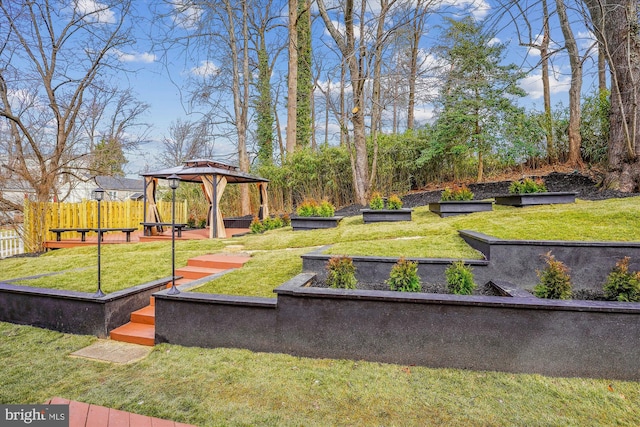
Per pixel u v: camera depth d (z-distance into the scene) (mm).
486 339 2777
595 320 2617
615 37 6574
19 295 4094
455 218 6988
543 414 2258
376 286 4215
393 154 11727
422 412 2309
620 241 4188
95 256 7016
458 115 9508
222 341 3291
